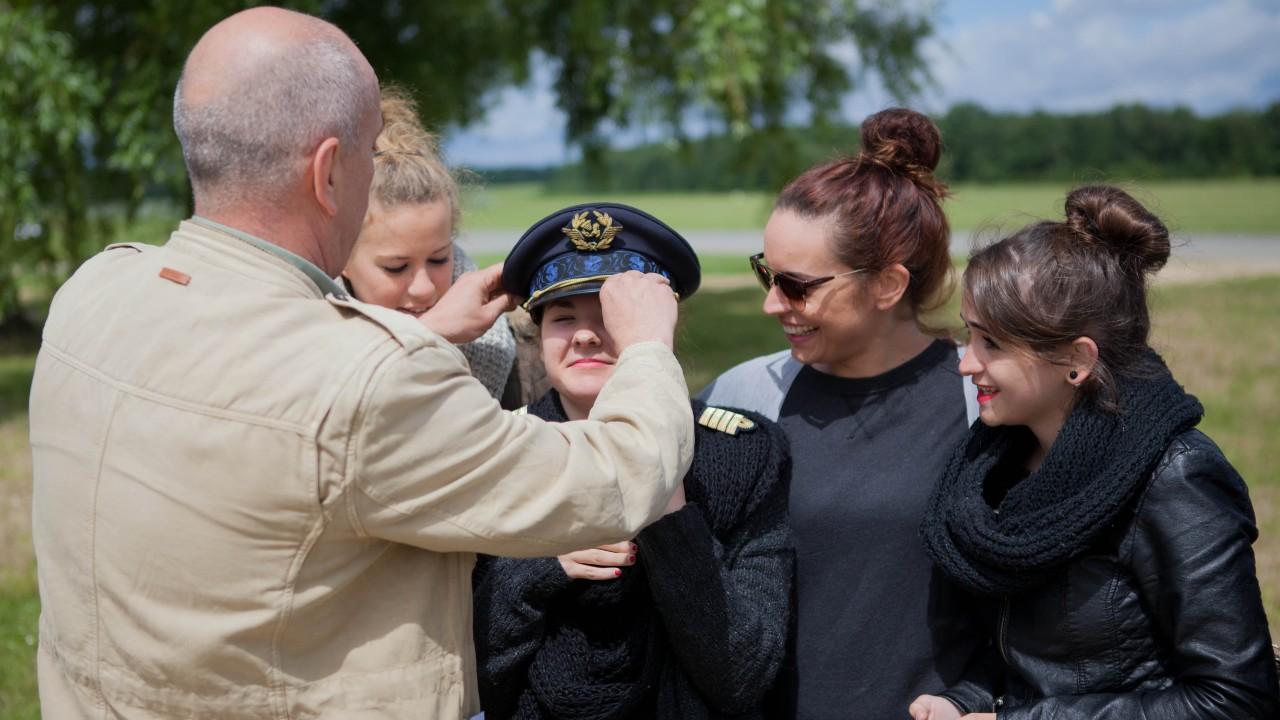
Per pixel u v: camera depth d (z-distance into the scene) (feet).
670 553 5.27
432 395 4.32
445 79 34.63
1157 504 5.00
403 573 4.64
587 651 5.51
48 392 4.71
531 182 368.07
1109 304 5.18
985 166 215.51
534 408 6.15
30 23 26.73
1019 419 5.45
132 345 4.46
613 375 4.95
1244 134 210.18
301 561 4.34
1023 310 5.17
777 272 6.26
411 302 6.73
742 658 5.35
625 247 5.73
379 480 4.26
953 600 6.14
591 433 4.65
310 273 4.61
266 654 4.42
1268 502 17.08
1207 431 21.89
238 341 4.33
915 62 37.27
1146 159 212.64
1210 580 4.85
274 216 4.57
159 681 4.46
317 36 4.64
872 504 6.23
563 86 37.14
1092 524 4.99
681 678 5.54
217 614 4.36
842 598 6.26
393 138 6.86
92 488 4.44
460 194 7.60
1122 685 5.23
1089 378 5.22
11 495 18.71
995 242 5.52
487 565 5.76
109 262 4.91
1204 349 32.17
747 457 5.87
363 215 4.90
